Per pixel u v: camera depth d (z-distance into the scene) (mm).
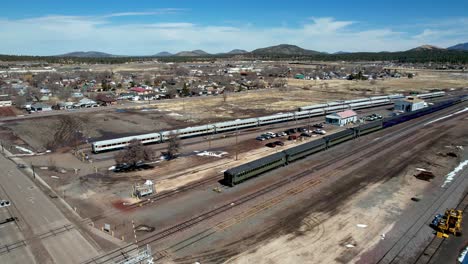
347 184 62969
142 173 69750
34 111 140375
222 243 42969
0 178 67000
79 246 42500
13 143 94250
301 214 50875
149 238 44312
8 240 44031
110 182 64812
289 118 126000
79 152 86188
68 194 59031
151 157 75000
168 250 41469
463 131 105875
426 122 122312
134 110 145125
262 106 156875
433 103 166000
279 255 40250
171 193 59219
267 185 62719
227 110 146625
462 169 70500
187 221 48938
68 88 189500
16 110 142500
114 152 86500
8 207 53781
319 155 82312
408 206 53438
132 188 61500
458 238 44000
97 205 54500
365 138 99312
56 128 110812
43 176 68250
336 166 73625
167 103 163875
